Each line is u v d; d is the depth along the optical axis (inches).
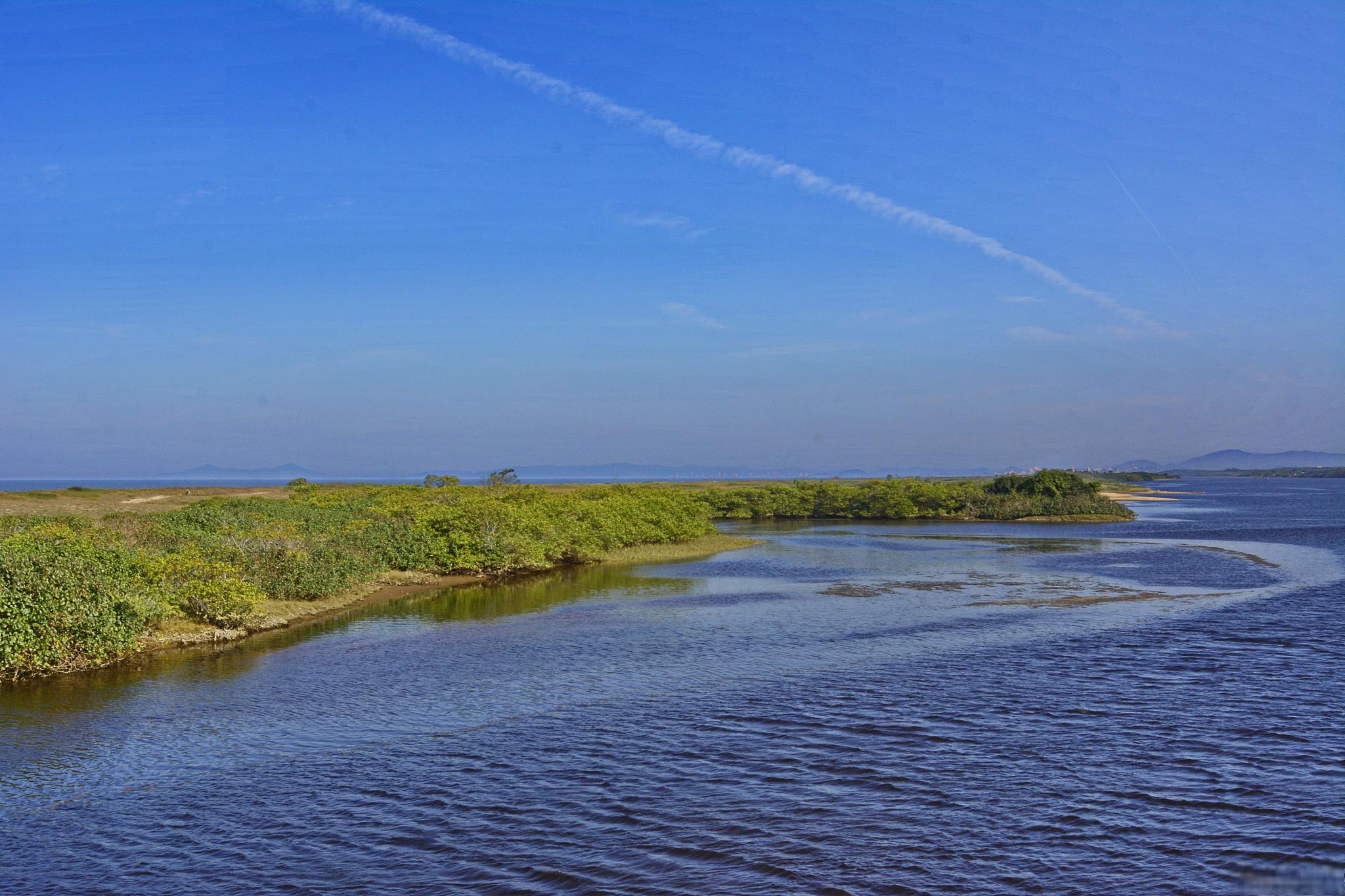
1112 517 4591.5
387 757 762.2
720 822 618.5
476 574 2100.1
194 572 1350.9
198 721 869.8
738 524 4712.1
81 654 1089.4
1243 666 1090.7
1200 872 540.1
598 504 2874.0
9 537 1236.5
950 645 1233.4
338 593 1685.5
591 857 567.5
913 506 5002.5
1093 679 1025.5
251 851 579.2
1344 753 754.2
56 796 674.2
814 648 1219.9
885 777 703.7
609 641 1279.5
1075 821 616.4
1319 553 2657.5
